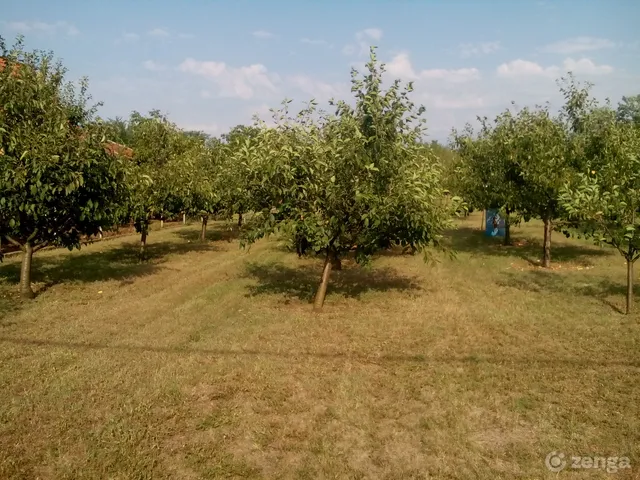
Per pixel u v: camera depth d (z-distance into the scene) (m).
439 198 8.71
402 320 8.12
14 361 6.14
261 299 9.54
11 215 8.65
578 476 3.94
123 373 5.80
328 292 10.16
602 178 8.45
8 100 8.68
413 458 4.20
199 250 16.81
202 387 5.49
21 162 8.30
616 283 10.82
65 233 9.77
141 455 4.18
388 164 7.57
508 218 15.87
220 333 7.37
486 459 4.18
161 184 14.05
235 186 8.55
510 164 13.99
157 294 9.95
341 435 4.54
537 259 14.69
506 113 15.45
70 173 8.31
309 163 7.74
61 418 4.76
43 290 10.05
